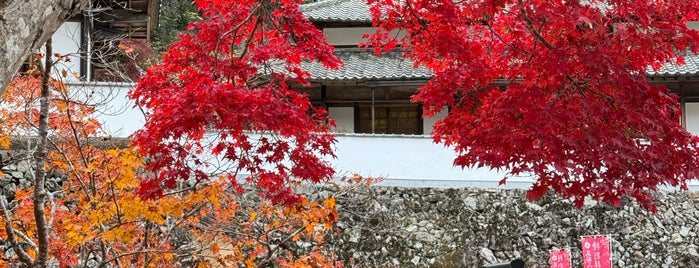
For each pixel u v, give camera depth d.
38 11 2.63
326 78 17.17
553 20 5.07
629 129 5.38
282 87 5.90
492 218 13.95
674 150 5.27
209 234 8.54
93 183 6.79
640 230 14.09
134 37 18.77
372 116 17.42
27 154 8.56
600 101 5.34
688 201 14.47
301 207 6.64
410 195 14.08
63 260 7.14
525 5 5.45
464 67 6.02
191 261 10.14
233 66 5.61
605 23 5.16
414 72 17.38
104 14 16.11
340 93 18.91
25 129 9.55
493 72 5.98
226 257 7.87
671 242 14.07
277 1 6.31
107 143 12.12
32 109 8.38
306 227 7.25
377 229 13.45
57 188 10.88
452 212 13.97
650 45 5.16
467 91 6.09
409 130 19.23
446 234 13.70
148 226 7.54
